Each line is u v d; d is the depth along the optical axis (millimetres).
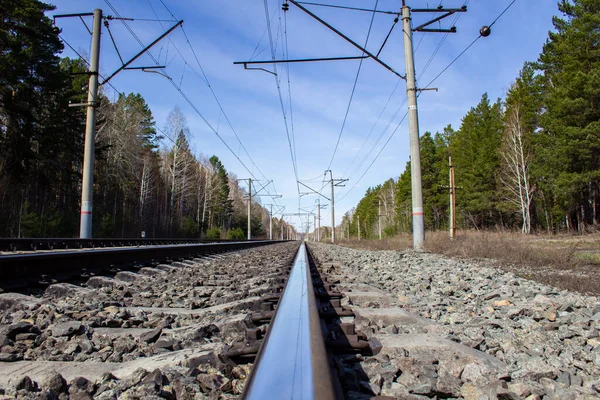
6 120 29203
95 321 3656
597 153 31828
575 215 45094
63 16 16594
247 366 2521
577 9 33625
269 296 4844
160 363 2508
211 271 9359
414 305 5223
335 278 7512
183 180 58625
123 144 43625
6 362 2627
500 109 59969
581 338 3486
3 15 26109
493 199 53031
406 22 16438
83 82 42250
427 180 70312
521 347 3211
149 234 51719
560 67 39594
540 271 9219
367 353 2773
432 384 2271
